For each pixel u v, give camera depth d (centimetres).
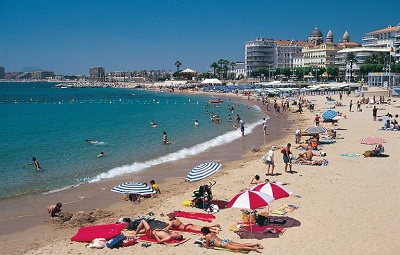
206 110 8838
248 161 3081
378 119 5462
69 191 2375
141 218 1752
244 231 1616
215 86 19312
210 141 4256
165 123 6200
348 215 1753
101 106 11138
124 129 5469
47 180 2642
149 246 1499
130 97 15962
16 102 13225
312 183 2295
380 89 10675
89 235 1564
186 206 1978
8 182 2592
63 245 1541
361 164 2745
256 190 1655
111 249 1484
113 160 3284
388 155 3012
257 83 17988
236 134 4766
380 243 1459
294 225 1656
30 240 1638
